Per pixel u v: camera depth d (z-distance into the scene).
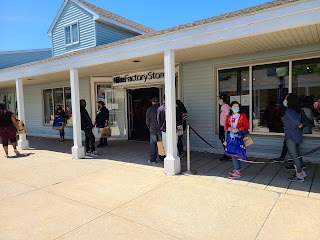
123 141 10.38
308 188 4.38
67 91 11.92
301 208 3.62
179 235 3.04
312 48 5.81
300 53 5.96
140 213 3.65
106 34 12.08
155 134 6.49
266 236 2.96
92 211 3.76
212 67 7.31
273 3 4.27
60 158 7.51
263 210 3.61
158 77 8.96
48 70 8.09
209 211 3.64
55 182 5.19
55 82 12.23
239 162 5.10
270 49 6.27
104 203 4.04
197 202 3.96
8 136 7.95
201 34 4.91
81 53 7.03
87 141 7.98
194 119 7.76
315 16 3.83
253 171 5.49
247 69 6.82
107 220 3.46
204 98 7.54
